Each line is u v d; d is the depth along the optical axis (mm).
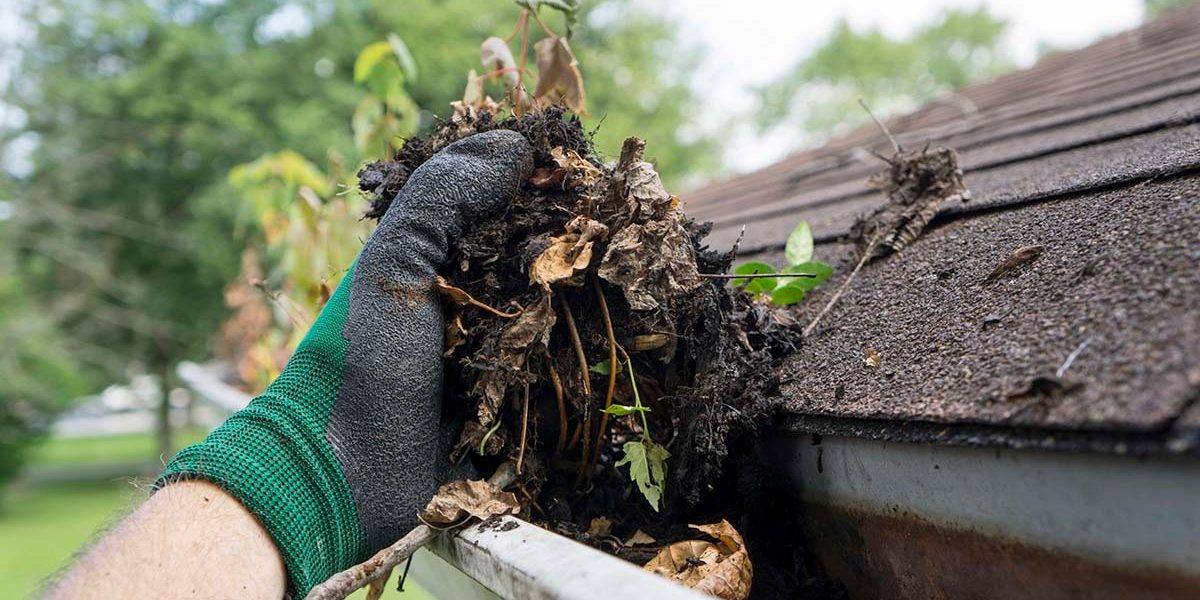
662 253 482
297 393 461
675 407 515
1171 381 335
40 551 3633
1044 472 362
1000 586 390
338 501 450
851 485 454
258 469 437
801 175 1450
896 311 521
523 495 500
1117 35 1893
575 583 364
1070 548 359
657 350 515
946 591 417
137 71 5230
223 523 422
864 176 1117
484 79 635
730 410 487
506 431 503
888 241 624
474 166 495
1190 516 324
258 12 5641
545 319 476
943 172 627
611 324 500
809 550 500
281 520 431
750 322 545
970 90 1929
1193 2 1887
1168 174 491
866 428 428
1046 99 1226
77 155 5527
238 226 1318
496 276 500
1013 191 622
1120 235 445
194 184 5633
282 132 4891
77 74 5602
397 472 463
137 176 5578
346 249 971
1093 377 358
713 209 1530
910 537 427
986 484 385
